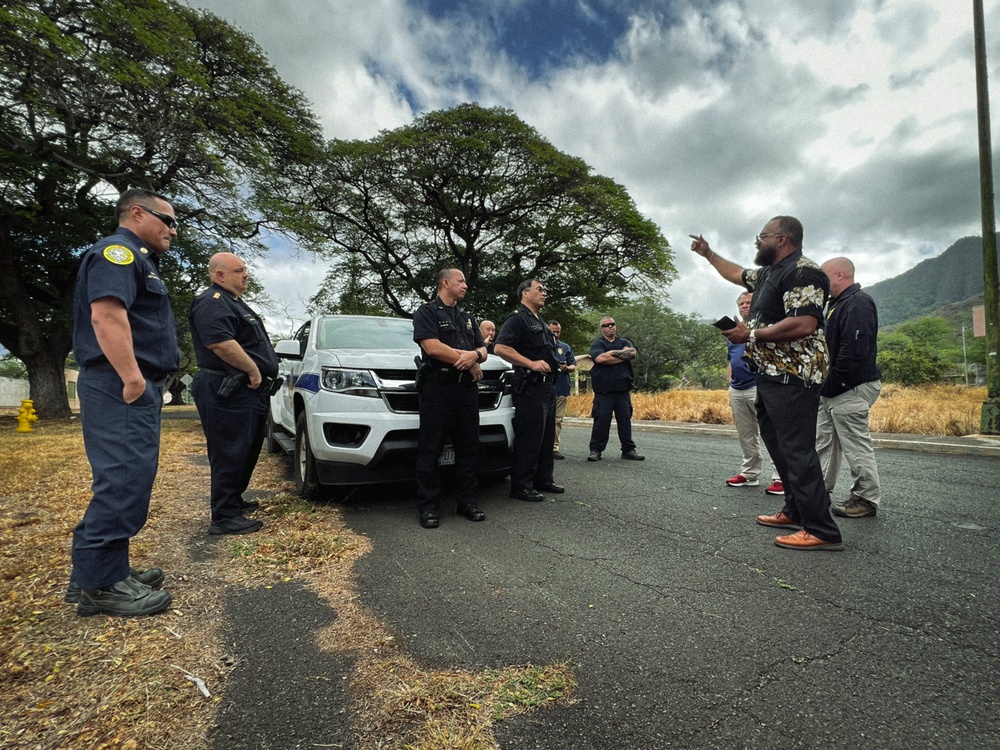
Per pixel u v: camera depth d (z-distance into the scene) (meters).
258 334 3.46
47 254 15.51
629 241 24.75
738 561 2.71
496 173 23.16
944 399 13.24
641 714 1.47
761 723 1.43
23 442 8.02
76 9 11.86
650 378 54.66
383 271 26.27
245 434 3.25
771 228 3.00
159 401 2.33
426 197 23.98
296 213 18.14
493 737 1.38
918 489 4.35
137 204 2.37
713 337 58.62
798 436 2.91
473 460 3.60
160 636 1.92
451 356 3.33
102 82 11.78
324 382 3.78
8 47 10.50
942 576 2.48
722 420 11.30
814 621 2.03
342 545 2.95
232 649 1.84
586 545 2.98
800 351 2.88
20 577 2.46
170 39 13.20
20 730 1.40
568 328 26.92
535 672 1.68
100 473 2.10
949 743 1.35
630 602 2.21
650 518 3.56
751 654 1.79
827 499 2.89
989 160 7.39
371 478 3.68
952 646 1.84
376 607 2.18
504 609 2.15
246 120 15.75
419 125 22.78
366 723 1.44
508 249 26.23
